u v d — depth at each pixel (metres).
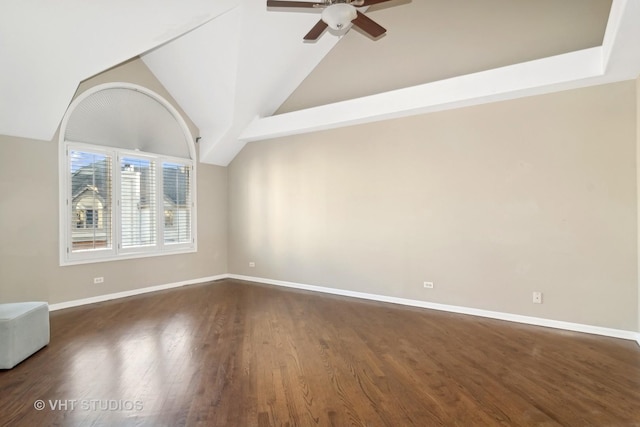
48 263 4.05
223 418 1.96
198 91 5.05
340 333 3.34
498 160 3.74
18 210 3.81
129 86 4.78
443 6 4.02
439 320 3.72
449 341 3.13
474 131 3.87
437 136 4.10
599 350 2.89
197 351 2.91
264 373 2.51
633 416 1.97
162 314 3.97
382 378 2.43
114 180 4.68
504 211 3.71
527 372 2.51
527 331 3.37
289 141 5.39
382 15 4.40
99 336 3.26
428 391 2.25
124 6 3.00
